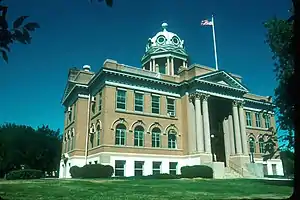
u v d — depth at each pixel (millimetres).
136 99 35438
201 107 37281
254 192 18797
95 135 34500
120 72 34219
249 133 45438
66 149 41219
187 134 36500
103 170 29391
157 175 29766
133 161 32719
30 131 50375
